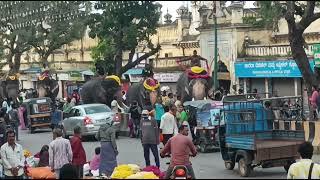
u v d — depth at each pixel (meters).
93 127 27.69
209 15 39.88
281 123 17.73
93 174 15.73
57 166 14.37
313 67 30.67
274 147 16.11
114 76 32.28
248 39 37.56
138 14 24.34
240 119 17.69
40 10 19.64
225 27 38.62
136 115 28.33
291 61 33.47
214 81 33.53
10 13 19.80
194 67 31.30
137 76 38.84
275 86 35.25
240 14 37.88
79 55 35.38
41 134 32.94
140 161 20.55
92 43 33.66
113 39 27.64
